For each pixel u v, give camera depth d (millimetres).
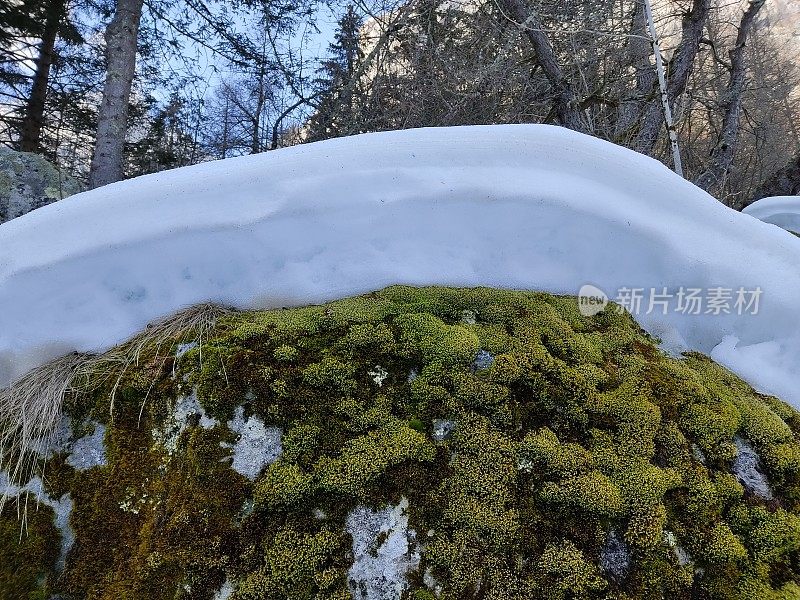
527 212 2293
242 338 2045
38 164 5910
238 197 2225
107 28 6660
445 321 2193
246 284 2344
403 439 1748
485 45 6359
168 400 1916
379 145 2307
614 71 6172
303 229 2277
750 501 1761
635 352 2184
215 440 1778
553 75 5688
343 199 2252
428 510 1638
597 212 2252
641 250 2301
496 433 1796
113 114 6387
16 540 1754
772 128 12062
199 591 1551
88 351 2211
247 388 1866
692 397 2004
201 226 2201
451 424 1824
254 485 1683
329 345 2029
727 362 2359
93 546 1738
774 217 4191
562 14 6016
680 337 2430
